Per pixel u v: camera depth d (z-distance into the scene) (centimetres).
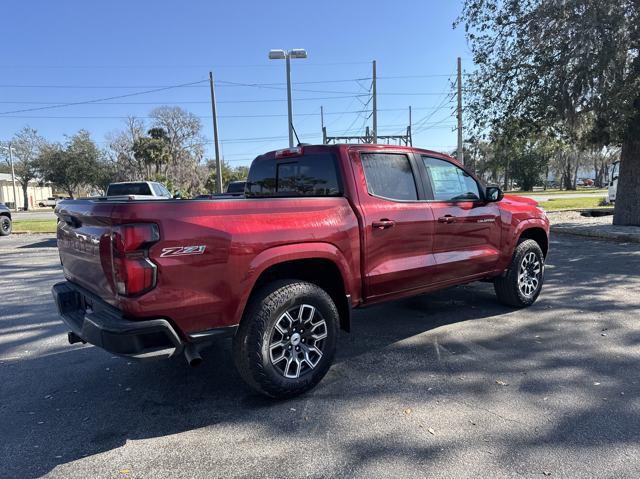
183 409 352
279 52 1939
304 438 307
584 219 1755
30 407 359
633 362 411
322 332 375
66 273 411
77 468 279
